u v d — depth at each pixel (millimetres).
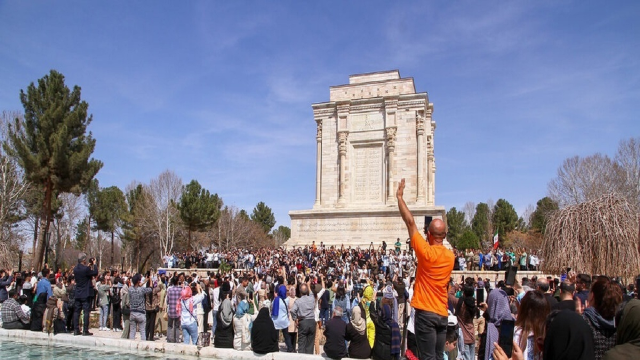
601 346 7195
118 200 82062
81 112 45125
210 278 22641
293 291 20250
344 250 48812
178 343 18188
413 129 59562
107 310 23578
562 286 10156
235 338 17719
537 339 7277
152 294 20312
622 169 60281
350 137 62094
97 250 101500
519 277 37875
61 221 79375
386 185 59594
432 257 7715
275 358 16141
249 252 54312
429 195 66438
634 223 22250
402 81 61969
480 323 18625
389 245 55562
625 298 10617
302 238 59344
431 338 7535
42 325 20938
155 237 83625
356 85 63906
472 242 79062
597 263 22172
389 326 14875
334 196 61938
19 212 59062
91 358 16703
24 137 43438
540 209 84625
